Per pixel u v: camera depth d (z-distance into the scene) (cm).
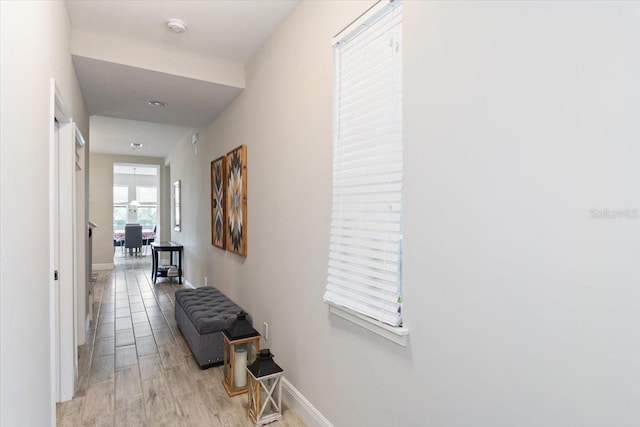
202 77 326
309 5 229
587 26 91
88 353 341
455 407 127
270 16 260
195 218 576
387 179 163
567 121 96
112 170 859
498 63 113
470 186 122
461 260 126
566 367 96
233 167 376
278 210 273
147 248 1232
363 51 182
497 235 113
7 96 108
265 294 296
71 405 249
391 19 163
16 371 119
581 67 93
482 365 118
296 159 246
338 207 198
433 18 137
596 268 90
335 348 201
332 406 203
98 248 841
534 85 103
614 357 87
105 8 249
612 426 87
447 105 131
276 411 238
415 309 145
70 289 261
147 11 253
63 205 261
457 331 127
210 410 244
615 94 86
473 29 121
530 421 104
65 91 239
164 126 588
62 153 263
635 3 83
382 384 164
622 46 85
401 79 156
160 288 631
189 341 345
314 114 223
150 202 1334
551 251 99
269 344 288
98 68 298
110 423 228
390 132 162
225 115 412
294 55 249
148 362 321
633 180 83
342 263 194
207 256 501
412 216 147
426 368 140
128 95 364
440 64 134
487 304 117
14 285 117
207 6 248
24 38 128
